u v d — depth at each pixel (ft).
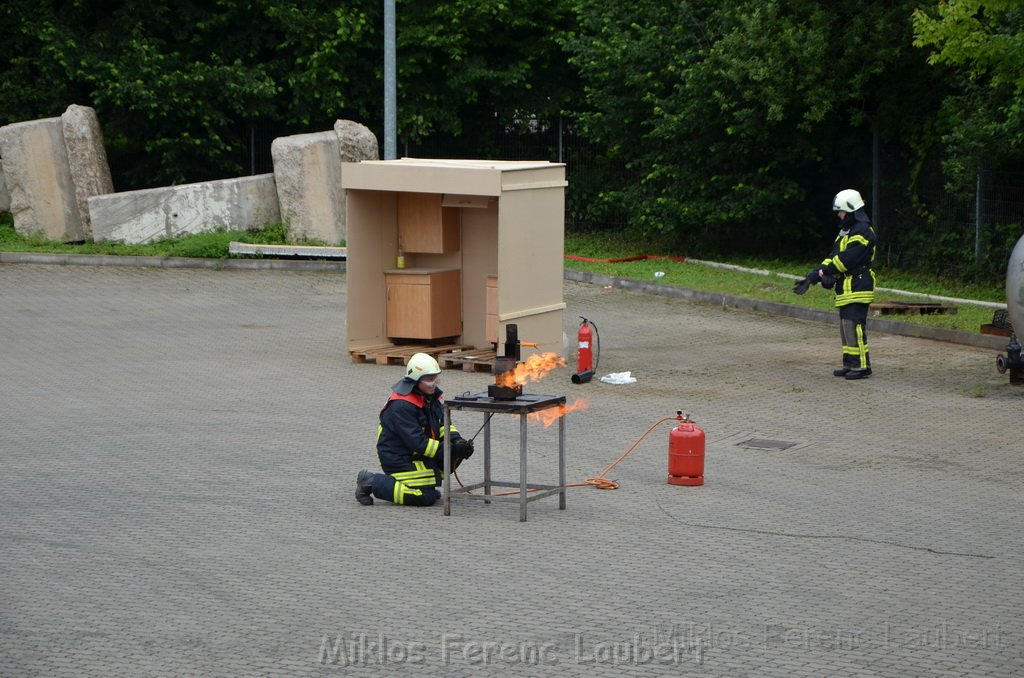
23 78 101.19
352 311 56.24
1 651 23.81
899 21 78.84
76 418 44.60
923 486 36.29
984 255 77.46
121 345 58.95
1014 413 45.73
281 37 105.60
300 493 35.37
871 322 64.08
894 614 25.85
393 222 57.67
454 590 27.27
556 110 102.12
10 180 90.74
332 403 47.32
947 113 78.07
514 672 22.77
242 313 68.23
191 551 30.04
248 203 90.53
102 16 103.40
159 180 103.30
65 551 30.01
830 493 35.55
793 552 30.07
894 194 84.69
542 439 41.93
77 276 80.07
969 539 31.17
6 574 28.32
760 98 79.56
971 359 56.08
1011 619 25.58
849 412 46.06
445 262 58.23
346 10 101.35
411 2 100.27
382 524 32.40
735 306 71.36
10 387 49.75
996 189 76.84
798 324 66.18
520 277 53.98
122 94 95.71
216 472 37.50
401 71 100.42
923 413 45.85
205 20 100.73
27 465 38.19
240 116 105.60
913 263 83.10
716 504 34.40
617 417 45.24
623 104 90.74
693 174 88.12
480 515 33.32
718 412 46.09
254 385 50.49
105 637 24.54
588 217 102.63
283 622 25.34
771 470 38.19
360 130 89.86
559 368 55.01
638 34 91.35
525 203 53.88
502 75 99.71
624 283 78.33
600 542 30.86
